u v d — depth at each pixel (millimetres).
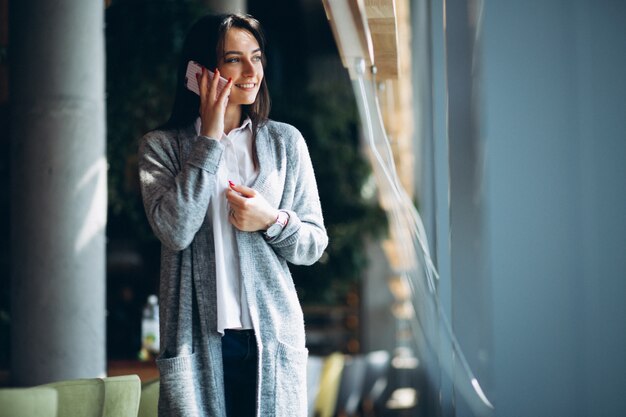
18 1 5309
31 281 5270
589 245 2186
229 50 2686
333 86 13023
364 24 3666
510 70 2529
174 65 7891
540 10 2410
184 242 2580
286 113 12750
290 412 2646
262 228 2635
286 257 2711
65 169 5277
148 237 8609
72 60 5297
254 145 2732
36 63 5289
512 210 2555
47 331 5250
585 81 2180
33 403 2480
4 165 8500
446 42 4121
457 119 4152
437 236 4762
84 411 2736
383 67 4355
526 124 2451
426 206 7148
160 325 2654
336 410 11945
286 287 2686
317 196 2850
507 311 2564
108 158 8062
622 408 2164
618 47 2166
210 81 2645
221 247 2637
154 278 8875
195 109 2775
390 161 4203
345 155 12781
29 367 5254
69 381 2764
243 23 2721
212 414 2588
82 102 5316
